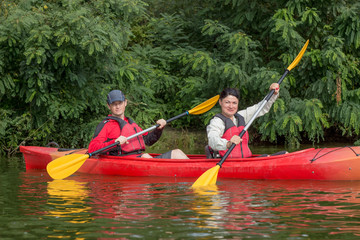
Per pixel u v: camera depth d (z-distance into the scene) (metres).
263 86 7.21
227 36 8.00
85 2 7.12
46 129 6.94
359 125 7.26
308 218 2.38
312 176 3.86
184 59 8.37
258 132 8.05
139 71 7.81
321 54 7.38
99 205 2.79
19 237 2.10
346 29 7.47
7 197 3.12
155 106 8.70
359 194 3.11
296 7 7.68
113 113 4.62
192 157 4.70
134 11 7.13
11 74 6.62
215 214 2.50
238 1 8.09
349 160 3.77
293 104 7.40
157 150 7.43
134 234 2.12
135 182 3.87
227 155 3.89
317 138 8.05
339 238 2.01
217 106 7.89
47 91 6.69
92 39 5.98
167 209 2.65
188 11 10.30
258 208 2.65
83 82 6.80
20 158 6.39
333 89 7.43
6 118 6.87
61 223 2.34
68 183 3.84
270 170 3.93
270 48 8.28
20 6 6.41
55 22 6.12
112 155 4.57
